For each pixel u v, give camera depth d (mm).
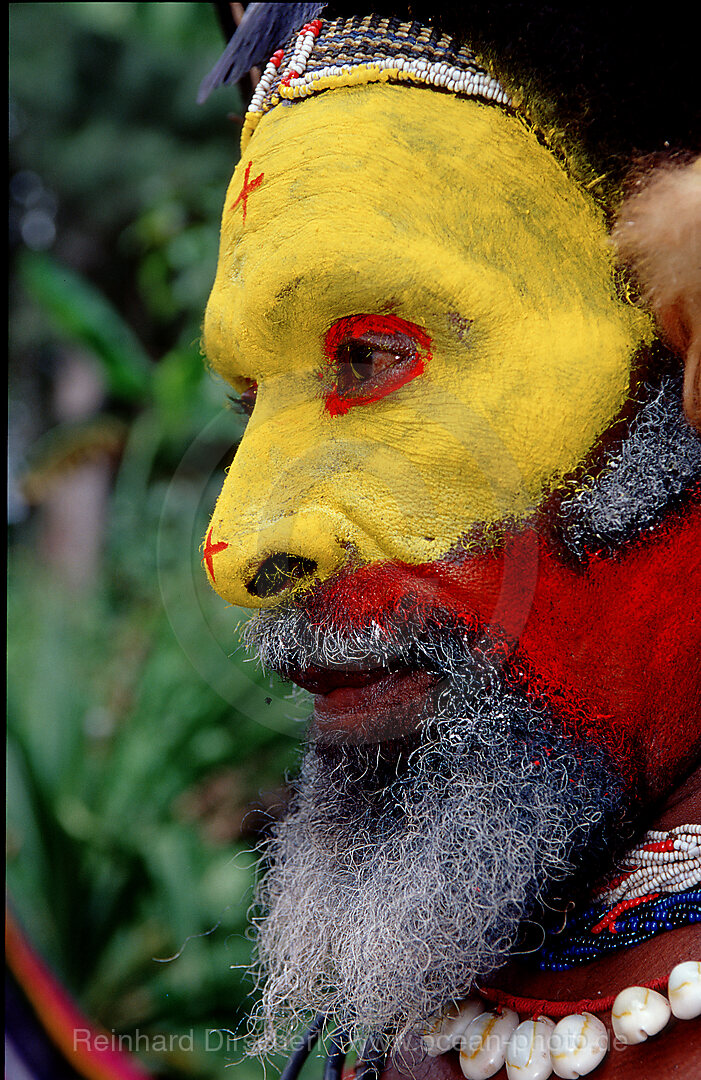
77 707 2178
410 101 686
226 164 3879
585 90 658
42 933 1980
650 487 676
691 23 643
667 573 688
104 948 2020
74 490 3688
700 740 713
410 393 679
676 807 709
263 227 697
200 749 2113
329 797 755
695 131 648
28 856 2029
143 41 3732
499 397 666
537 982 745
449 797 710
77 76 4039
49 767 2062
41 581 3486
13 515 3514
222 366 768
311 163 684
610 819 709
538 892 714
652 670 702
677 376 671
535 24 663
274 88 748
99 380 3703
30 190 4582
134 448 2760
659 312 658
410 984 721
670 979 644
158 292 3084
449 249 660
